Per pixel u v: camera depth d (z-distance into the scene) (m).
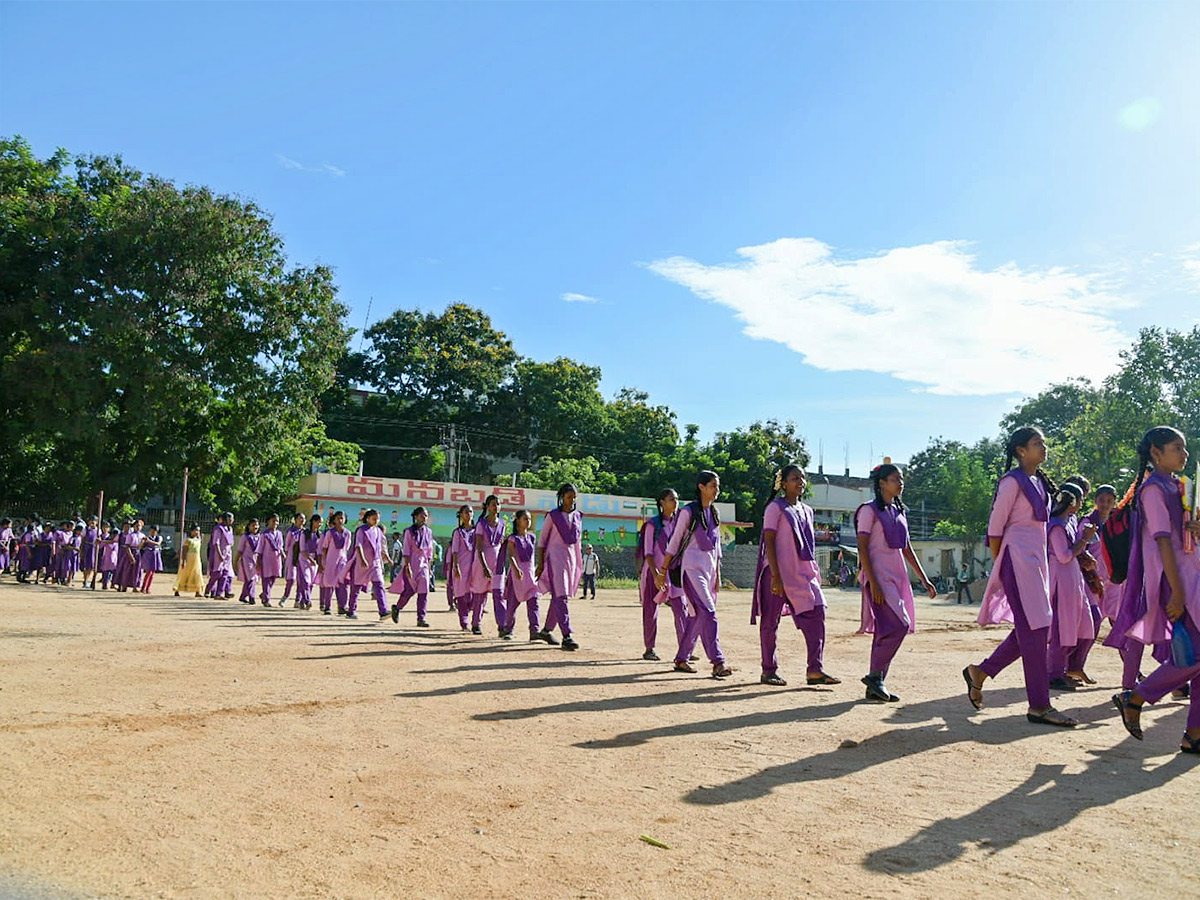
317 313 34.50
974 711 6.76
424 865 3.32
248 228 33.03
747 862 3.38
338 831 3.68
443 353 56.62
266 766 4.68
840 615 23.38
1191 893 3.10
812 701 7.09
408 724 5.83
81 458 34.97
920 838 3.66
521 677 8.16
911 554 7.60
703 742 5.43
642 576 10.30
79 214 32.34
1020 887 3.14
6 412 32.41
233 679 7.61
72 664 8.37
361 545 16.02
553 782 4.47
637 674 8.62
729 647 12.30
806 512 8.20
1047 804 4.18
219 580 22.28
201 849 3.43
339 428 54.66
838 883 3.17
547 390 57.91
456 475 54.25
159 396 31.23
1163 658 6.53
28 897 2.92
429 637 12.34
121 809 3.89
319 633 12.36
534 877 3.21
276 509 44.28
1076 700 7.54
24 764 4.58
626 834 3.69
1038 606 6.29
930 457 85.19
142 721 5.73
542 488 48.91
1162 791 4.45
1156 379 43.84
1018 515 6.49
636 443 59.41
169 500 43.53
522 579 12.13
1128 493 7.00
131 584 24.34
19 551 27.86
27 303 30.12
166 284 31.67
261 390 34.00
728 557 46.84
